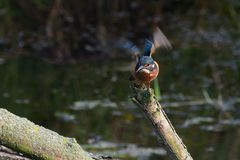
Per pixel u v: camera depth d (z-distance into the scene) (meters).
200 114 12.57
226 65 15.14
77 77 14.84
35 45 16.61
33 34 16.97
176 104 13.06
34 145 5.01
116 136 11.62
